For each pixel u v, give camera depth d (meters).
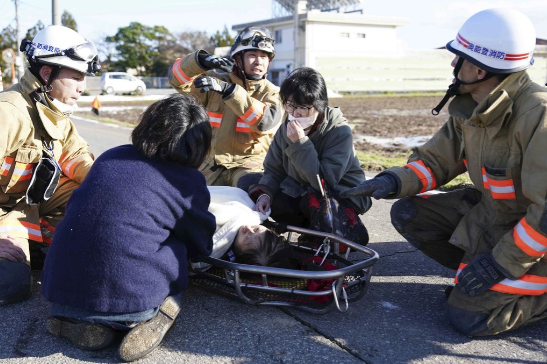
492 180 2.84
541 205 2.49
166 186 2.62
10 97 3.14
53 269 2.56
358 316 3.02
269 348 2.65
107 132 12.81
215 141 4.40
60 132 3.37
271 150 3.99
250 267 2.84
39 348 2.63
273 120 4.11
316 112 3.60
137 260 2.52
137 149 2.68
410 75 45.59
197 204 2.74
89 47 3.26
